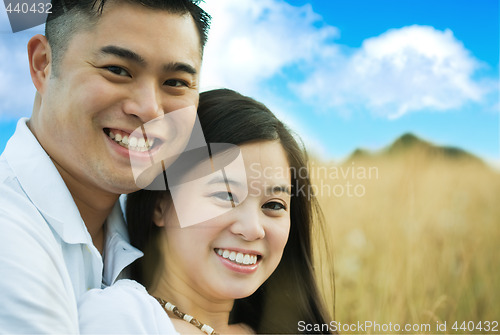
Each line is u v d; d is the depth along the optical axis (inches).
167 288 60.1
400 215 116.0
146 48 53.5
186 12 56.6
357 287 102.3
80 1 53.7
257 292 70.3
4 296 44.1
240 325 67.4
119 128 54.8
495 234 114.2
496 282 105.3
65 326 46.8
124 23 53.4
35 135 58.6
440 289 101.7
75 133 54.7
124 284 54.7
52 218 52.9
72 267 54.3
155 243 62.1
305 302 71.2
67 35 54.3
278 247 59.6
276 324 70.3
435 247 110.5
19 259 46.1
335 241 113.3
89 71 53.6
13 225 48.3
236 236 56.8
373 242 111.1
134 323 48.4
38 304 45.3
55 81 55.1
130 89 54.5
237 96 62.4
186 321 57.6
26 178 53.8
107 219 63.6
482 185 131.2
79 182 57.6
